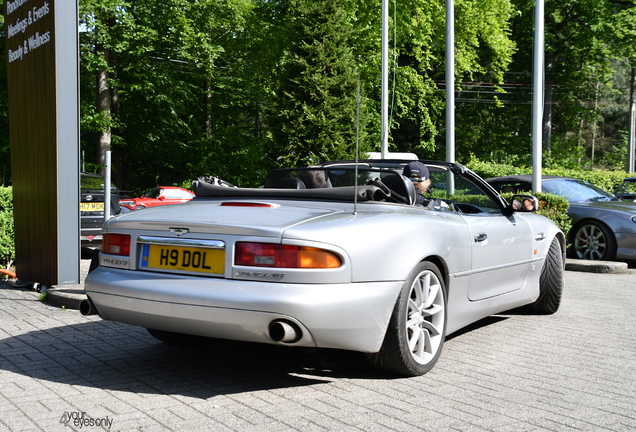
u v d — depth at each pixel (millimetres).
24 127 6766
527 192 10148
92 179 11375
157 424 2723
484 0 26812
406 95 25656
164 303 3133
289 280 2955
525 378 3547
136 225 3418
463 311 4082
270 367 3719
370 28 23969
